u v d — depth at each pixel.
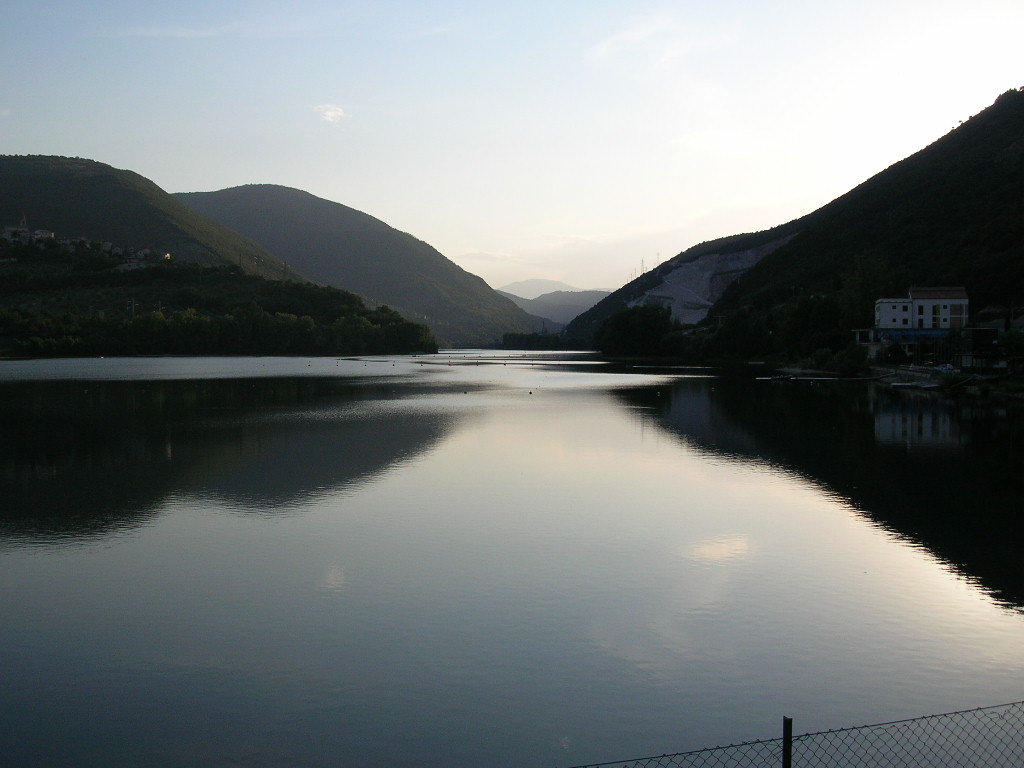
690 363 186.88
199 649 23.11
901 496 41.62
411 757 18.00
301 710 19.89
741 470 48.69
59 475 46.50
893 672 21.78
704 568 30.05
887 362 134.75
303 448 56.28
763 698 20.48
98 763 17.83
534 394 100.12
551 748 18.30
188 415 76.06
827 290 199.50
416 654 22.78
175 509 38.53
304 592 27.44
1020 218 168.00
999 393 92.06
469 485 44.12
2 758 17.98
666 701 20.31
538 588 27.86
